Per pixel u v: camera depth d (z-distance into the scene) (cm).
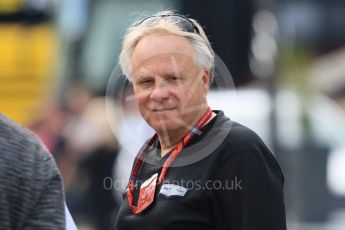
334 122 4962
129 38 1319
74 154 3628
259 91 4000
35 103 3969
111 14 4044
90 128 3638
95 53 4025
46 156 1105
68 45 4047
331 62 6619
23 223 1070
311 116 4888
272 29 3925
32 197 1074
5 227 1056
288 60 4778
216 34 3575
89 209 3628
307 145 4731
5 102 3994
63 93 3959
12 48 4034
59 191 1098
